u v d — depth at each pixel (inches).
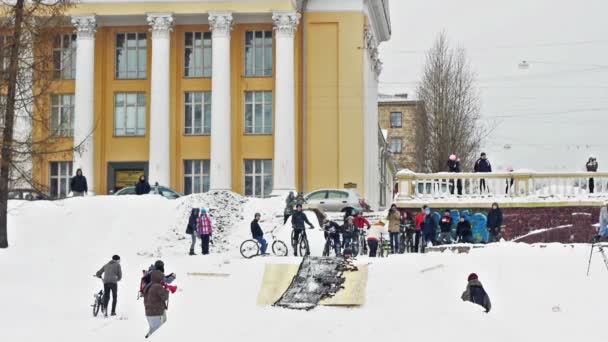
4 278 1507.1
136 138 2667.3
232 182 2645.2
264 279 1371.8
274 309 1211.9
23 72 1761.8
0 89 1774.1
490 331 908.0
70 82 2679.6
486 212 1833.2
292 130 2583.7
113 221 1988.2
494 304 1256.8
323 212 2041.1
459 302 1057.5
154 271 1011.3
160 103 2578.7
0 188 1775.3
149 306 997.2
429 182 1872.5
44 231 1958.7
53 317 1219.2
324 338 911.7
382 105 5098.4
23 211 2028.8
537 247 1503.4
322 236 1764.3
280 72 2581.2
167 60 2593.5
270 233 1892.2
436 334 896.9
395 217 1672.0
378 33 3253.0
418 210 1850.4
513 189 1850.4
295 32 2642.7
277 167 2566.4
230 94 2632.9
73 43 2691.9
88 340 1029.2
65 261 1647.4
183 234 1941.4
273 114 2650.1
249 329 944.9
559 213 1815.9
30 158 1802.4
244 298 1317.7
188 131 2677.2
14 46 1748.3
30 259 1663.4
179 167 2664.9
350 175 2669.8
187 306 1272.1
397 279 1363.2
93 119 2615.7
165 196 2277.3
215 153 2568.9
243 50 2674.7
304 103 2691.9
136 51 2694.4
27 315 1236.5
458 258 1461.6
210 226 1734.7
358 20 2694.4
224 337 916.6
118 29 2684.5
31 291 1405.0
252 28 2669.8
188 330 946.1
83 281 1489.9
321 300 1277.1
